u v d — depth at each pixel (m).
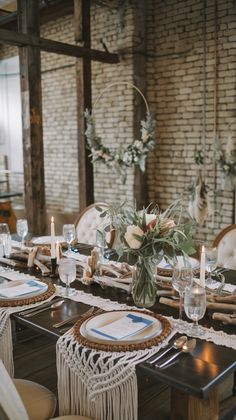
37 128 4.58
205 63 4.96
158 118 5.52
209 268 2.22
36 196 4.67
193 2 5.00
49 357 2.93
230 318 1.73
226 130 4.89
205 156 5.09
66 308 1.93
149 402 2.43
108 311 1.85
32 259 2.59
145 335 1.58
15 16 5.75
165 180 5.55
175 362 1.43
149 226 1.81
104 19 5.60
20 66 4.52
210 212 4.78
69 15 6.10
